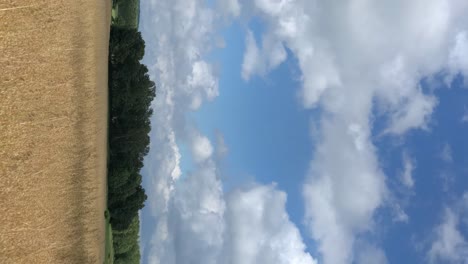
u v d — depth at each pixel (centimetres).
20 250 2164
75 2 2569
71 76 2502
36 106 2241
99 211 2984
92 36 2811
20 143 2156
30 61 2198
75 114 2566
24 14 2159
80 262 2630
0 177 2061
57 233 2402
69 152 2514
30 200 2214
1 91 2059
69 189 2519
